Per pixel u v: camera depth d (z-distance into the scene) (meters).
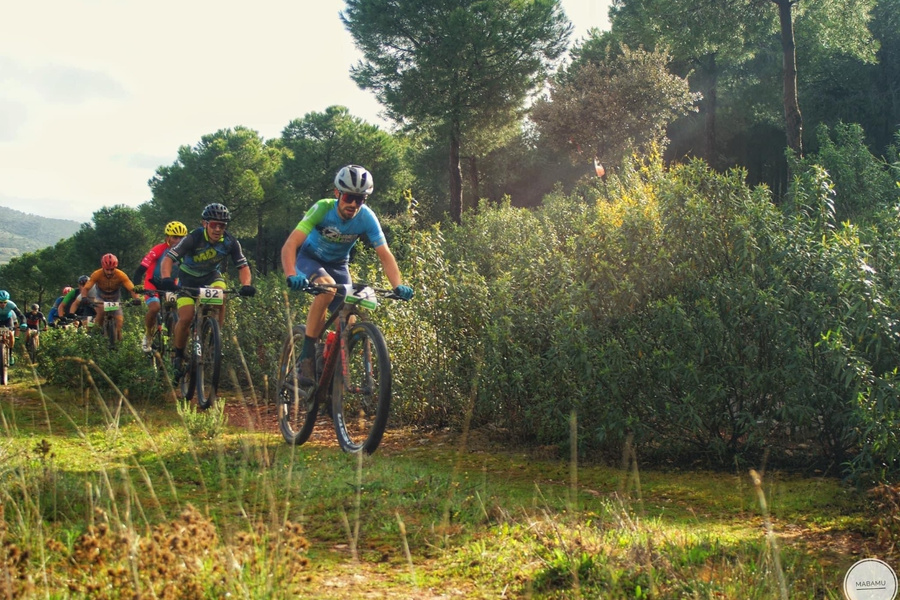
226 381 11.83
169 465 5.66
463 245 13.22
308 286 5.74
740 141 39.88
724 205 6.72
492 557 3.55
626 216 7.02
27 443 5.75
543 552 3.57
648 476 5.98
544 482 5.70
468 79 26.52
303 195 40.44
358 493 4.37
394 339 8.30
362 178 5.84
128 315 14.98
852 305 5.59
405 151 41.66
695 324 6.20
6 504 3.69
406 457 6.66
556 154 36.09
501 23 25.30
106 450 6.22
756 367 6.20
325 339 6.20
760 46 32.25
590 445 6.71
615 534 3.74
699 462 6.47
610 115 25.47
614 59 29.69
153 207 46.38
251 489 4.86
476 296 7.96
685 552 3.57
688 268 6.48
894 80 33.62
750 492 5.36
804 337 5.97
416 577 3.39
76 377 9.81
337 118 40.38
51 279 78.62
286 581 2.90
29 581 2.58
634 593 3.12
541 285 7.57
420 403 8.16
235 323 11.70
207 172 43.22
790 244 6.21
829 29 23.58
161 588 2.63
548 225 13.20
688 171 7.05
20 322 13.30
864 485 5.33
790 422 6.07
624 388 6.28
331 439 7.50
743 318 6.16
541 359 6.89
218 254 8.40
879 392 5.18
